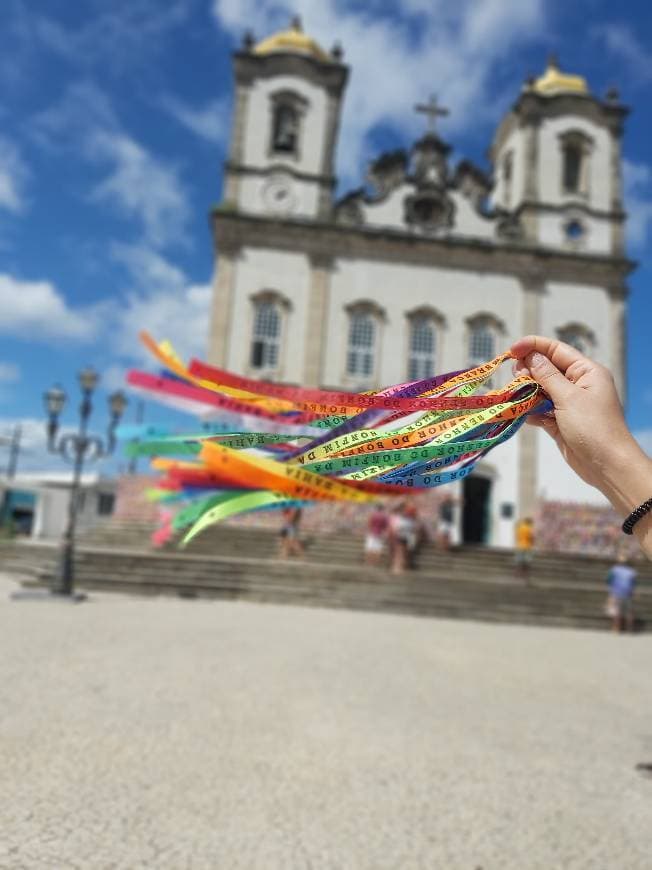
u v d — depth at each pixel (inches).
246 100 1071.0
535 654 420.2
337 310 1024.2
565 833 157.5
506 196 1206.9
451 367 1027.3
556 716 267.3
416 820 161.3
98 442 536.4
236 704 250.1
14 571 692.1
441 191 1076.5
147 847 137.5
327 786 179.6
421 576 648.4
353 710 254.5
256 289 1013.8
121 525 868.0
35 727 206.1
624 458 52.6
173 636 380.8
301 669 317.7
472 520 967.0
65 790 162.2
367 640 419.2
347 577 634.2
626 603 574.6
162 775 177.8
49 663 291.1
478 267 1058.7
